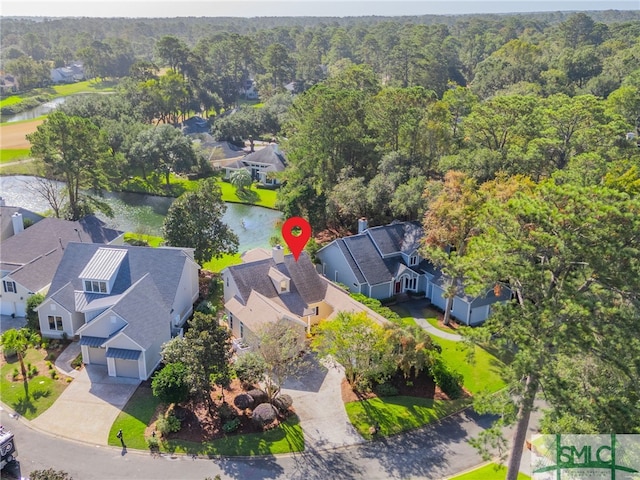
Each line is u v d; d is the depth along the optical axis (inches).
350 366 1478.8
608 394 972.6
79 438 1309.1
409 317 1952.5
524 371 957.2
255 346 1517.0
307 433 1339.8
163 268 1803.6
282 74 6825.8
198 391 1353.3
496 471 1119.0
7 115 5836.6
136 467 1221.1
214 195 2210.9
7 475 1174.3
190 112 5905.5
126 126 3740.2
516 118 2541.8
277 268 1878.7
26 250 2069.4
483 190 1845.5
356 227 2674.7
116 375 1546.5
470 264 1111.0
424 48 6855.3
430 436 1348.4
